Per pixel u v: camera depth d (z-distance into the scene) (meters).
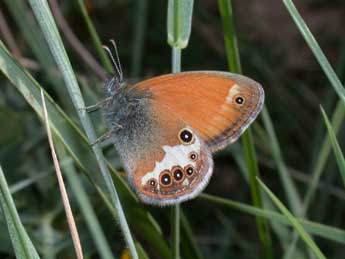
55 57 0.17
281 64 0.27
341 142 0.24
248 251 0.23
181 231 0.20
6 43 0.23
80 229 0.20
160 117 0.19
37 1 0.17
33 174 0.22
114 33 0.27
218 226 0.25
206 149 0.19
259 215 0.19
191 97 0.19
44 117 0.17
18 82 0.18
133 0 0.27
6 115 0.21
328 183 0.24
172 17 0.18
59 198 0.21
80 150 0.18
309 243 0.18
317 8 0.32
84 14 0.19
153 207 0.23
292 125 0.26
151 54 0.27
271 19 0.31
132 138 0.19
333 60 0.29
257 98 0.19
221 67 0.27
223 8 0.19
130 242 0.17
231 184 0.26
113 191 0.17
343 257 0.24
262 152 0.25
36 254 0.17
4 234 0.19
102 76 0.23
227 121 0.19
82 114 0.17
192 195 0.19
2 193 0.17
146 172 0.19
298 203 0.21
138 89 0.19
